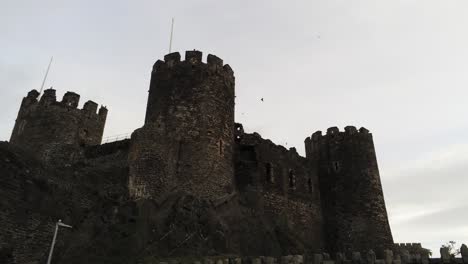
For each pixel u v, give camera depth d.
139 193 27.06
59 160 36.94
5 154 21.45
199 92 32.72
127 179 28.06
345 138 42.09
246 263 21.80
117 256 22.58
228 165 31.97
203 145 30.70
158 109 32.22
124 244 23.38
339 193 39.78
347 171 40.31
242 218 29.77
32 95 44.72
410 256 21.34
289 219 36.16
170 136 30.58
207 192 29.12
